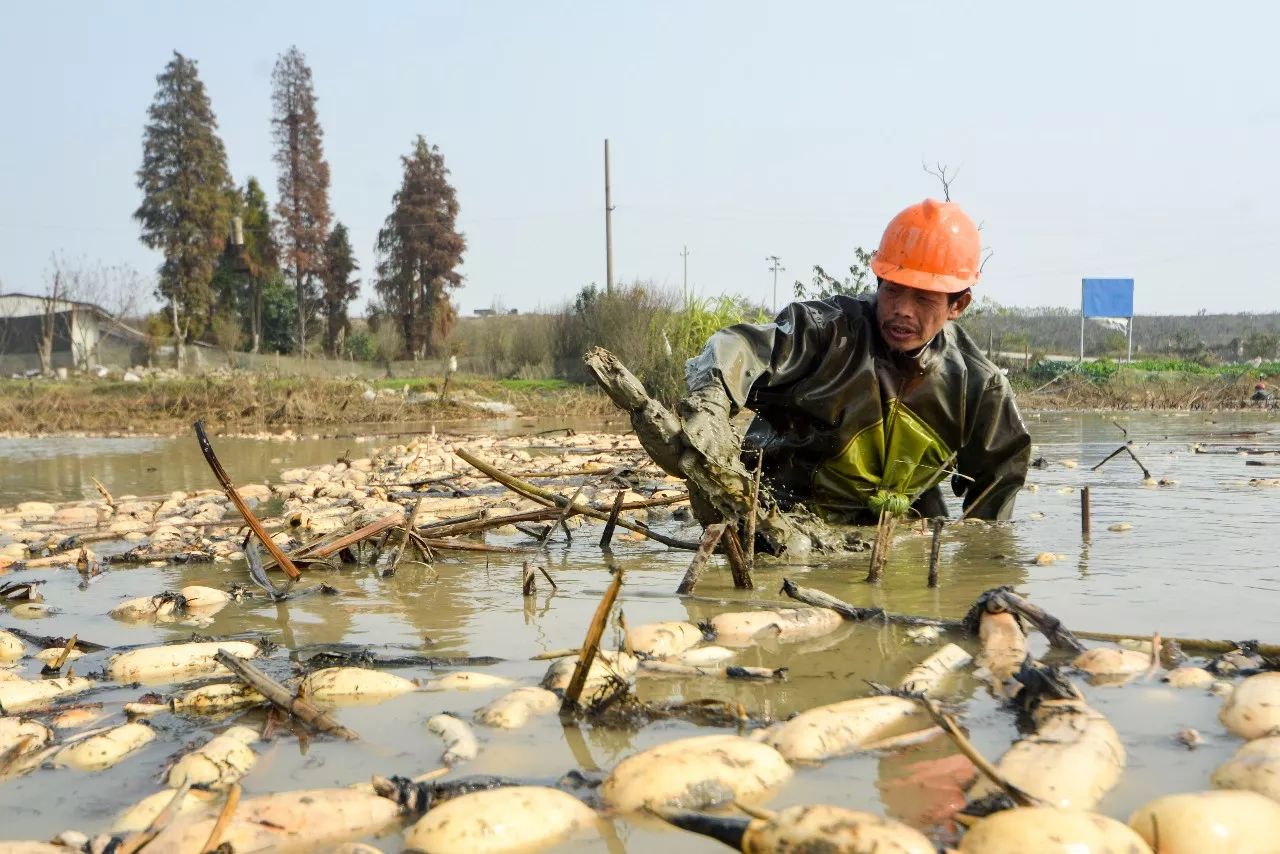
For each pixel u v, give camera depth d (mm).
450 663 3559
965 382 5715
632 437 16266
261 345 61000
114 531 6977
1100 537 5824
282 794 2281
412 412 26062
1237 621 3814
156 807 2312
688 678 3314
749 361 5320
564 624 4109
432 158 60844
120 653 3773
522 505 7684
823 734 2596
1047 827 1895
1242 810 2014
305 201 61125
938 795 2303
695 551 5809
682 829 2139
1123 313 44781
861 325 5574
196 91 55562
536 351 40312
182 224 55250
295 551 5516
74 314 49531
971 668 3334
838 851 1853
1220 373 32219
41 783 2568
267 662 3641
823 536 5676
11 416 24375
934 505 6414
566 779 2424
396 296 61281
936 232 5215
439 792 2336
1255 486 8086
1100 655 3268
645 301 30500
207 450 4793
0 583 5395
